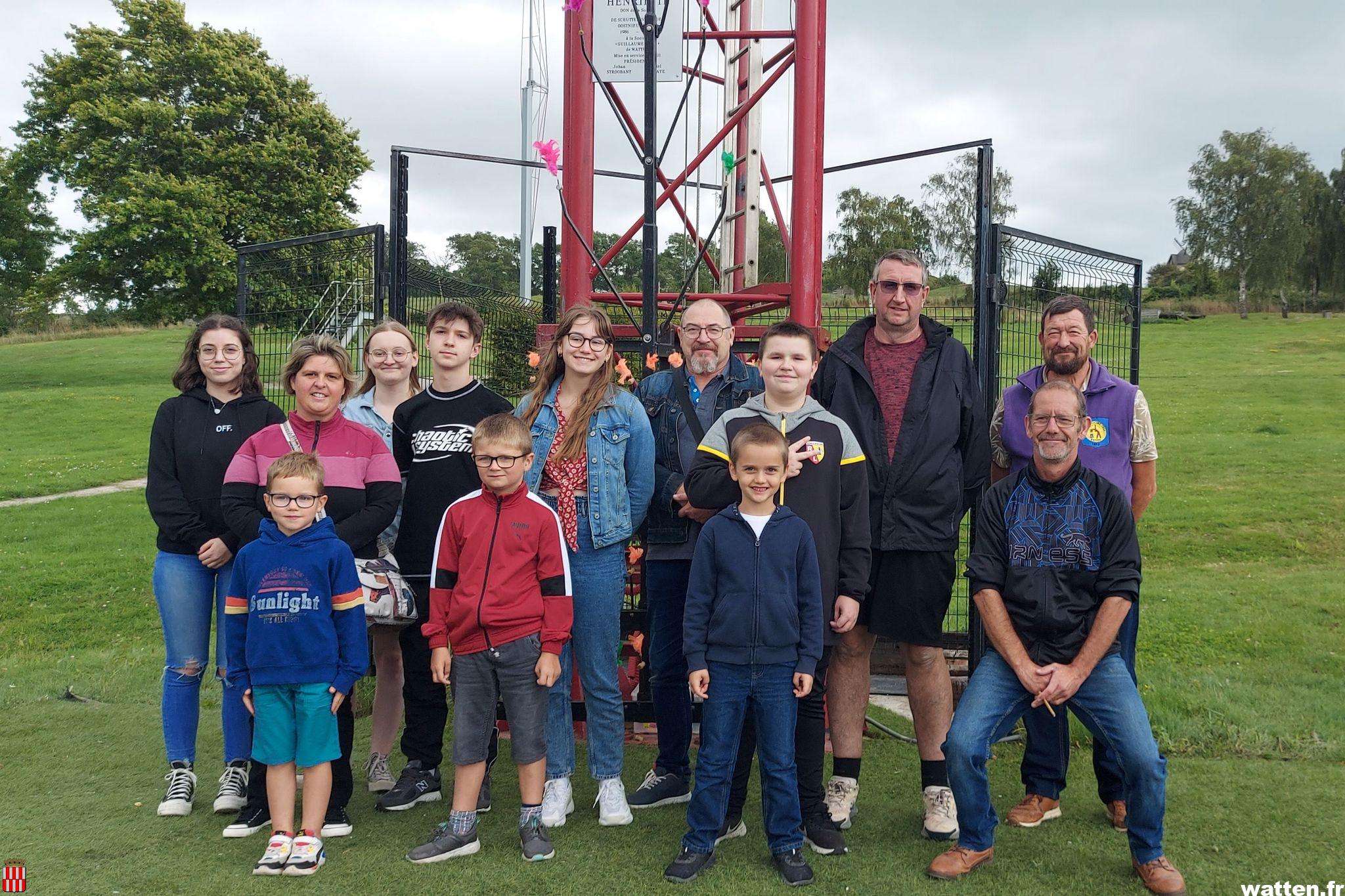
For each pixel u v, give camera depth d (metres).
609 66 4.34
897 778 3.80
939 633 3.29
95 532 10.36
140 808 3.43
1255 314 49.97
